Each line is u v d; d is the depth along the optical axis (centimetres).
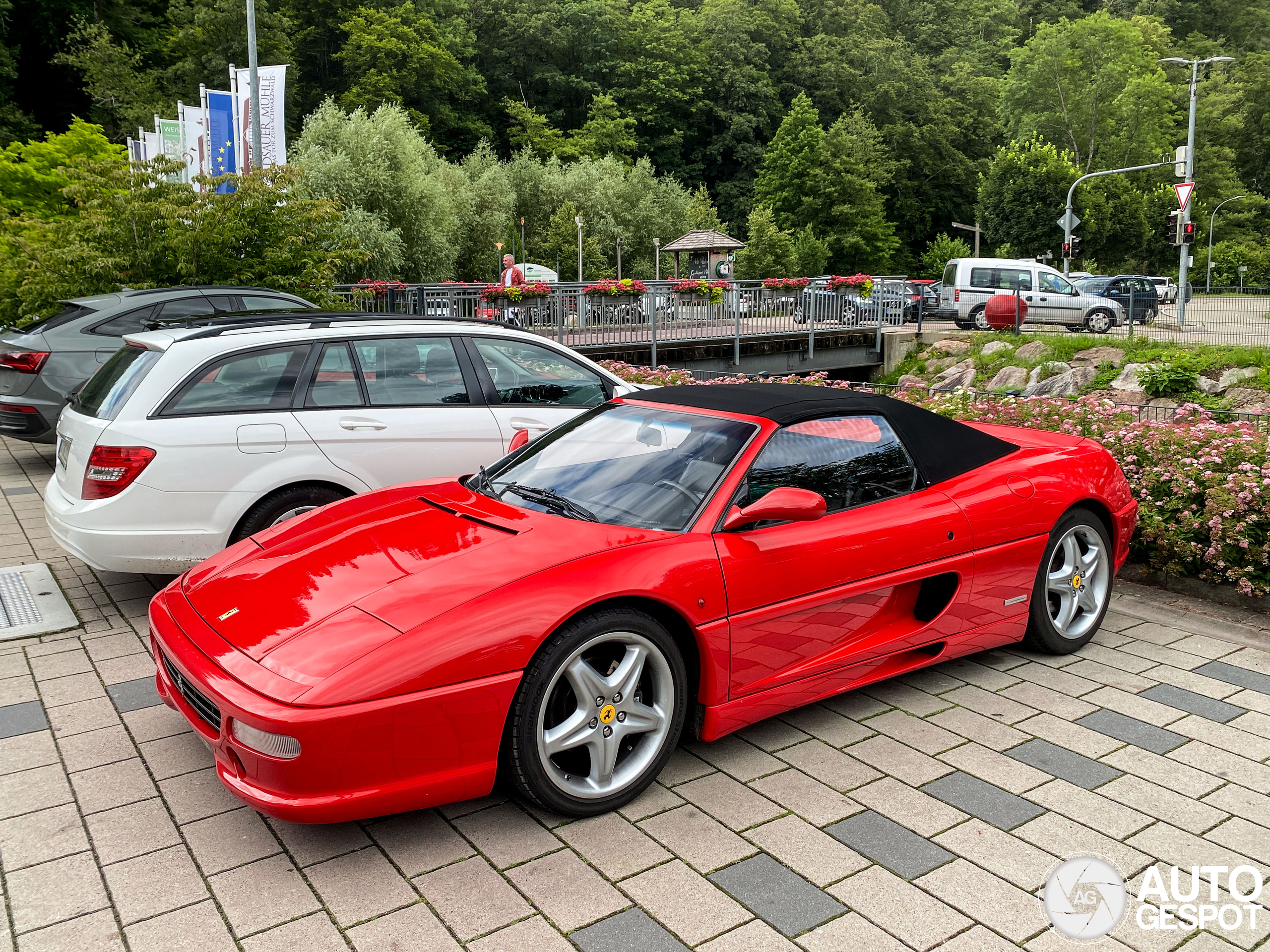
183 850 268
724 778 311
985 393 796
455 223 4512
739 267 6462
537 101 8938
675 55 9006
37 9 5044
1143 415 1148
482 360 559
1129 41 7406
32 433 830
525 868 258
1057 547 407
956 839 274
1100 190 5641
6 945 226
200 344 476
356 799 247
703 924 233
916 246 8581
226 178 1144
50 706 370
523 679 267
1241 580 470
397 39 7281
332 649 255
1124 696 378
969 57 10275
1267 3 10200
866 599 345
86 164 1082
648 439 362
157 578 546
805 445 348
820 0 10475
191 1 5750
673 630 306
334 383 505
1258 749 331
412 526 330
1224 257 6366
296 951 222
